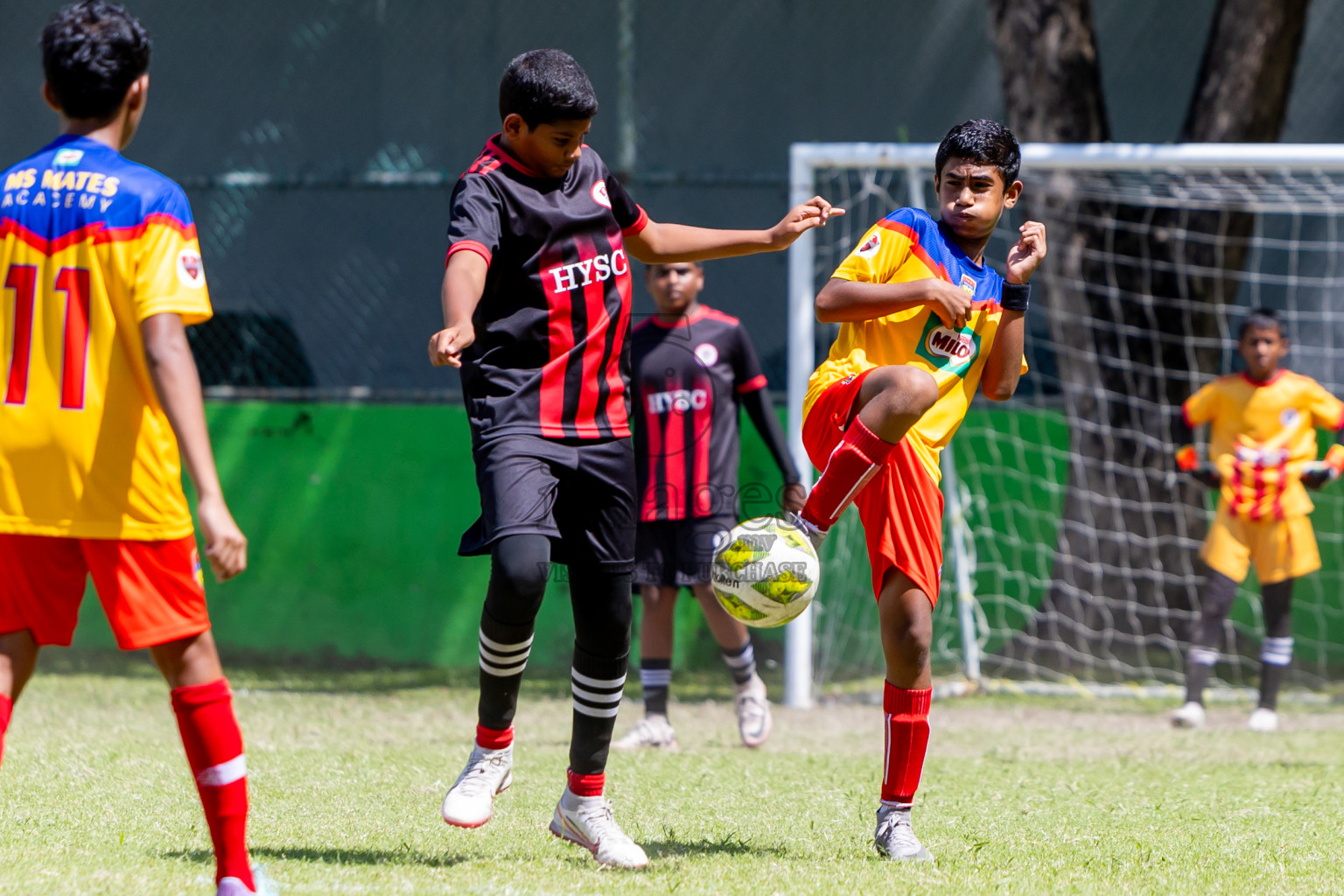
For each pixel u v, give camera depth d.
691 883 9.95
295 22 39.94
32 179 8.53
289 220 39.25
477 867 10.45
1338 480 31.33
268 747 18.38
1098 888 10.09
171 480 8.56
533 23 39.03
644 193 38.22
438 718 23.56
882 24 38.38
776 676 31.42
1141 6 37.69
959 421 11.97
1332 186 29.52
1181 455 25.14
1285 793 15.78
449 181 32.94
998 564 31.86
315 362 38.91
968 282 11.84
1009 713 25.78
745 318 37.00
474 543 10.95
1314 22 36.88
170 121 40.38
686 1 38.78
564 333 10.86
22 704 23.98
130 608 8.41
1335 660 31.20
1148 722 24.81
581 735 11.07
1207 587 24.55
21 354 8.41
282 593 32.94
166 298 8.20
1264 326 24.48
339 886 9.28
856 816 13.67
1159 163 26.38
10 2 40.88
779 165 38.53
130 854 10.54
